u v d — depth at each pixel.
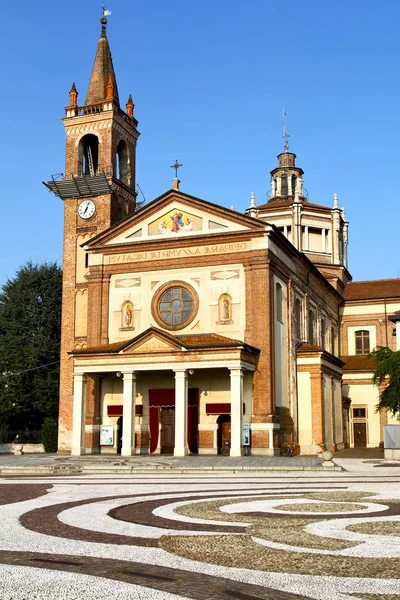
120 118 58.00
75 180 55.06
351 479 27.36
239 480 27.22
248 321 44.53
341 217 75.31
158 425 46.03
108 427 47.50
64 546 12.57
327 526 14.84
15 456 46.62
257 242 45.12
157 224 48.34
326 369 51.34
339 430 56.00
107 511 17.44
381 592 9.30
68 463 37.06
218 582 9.84
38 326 71.06
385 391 49.06
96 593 9.14
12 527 14.84
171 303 47.16
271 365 43.50
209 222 46.81
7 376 65.00
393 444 42.66
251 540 13.16
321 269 70.38
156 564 11.02
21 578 9.99
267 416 42.59
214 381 44.97
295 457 41.50
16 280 73.06
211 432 44.34
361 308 71.56
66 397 53.00
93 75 59.50
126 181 59.12
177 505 18.70
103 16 61.28
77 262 55.12
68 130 57.59
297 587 9.56
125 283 48.78
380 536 13.57
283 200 76.44
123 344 43.44
